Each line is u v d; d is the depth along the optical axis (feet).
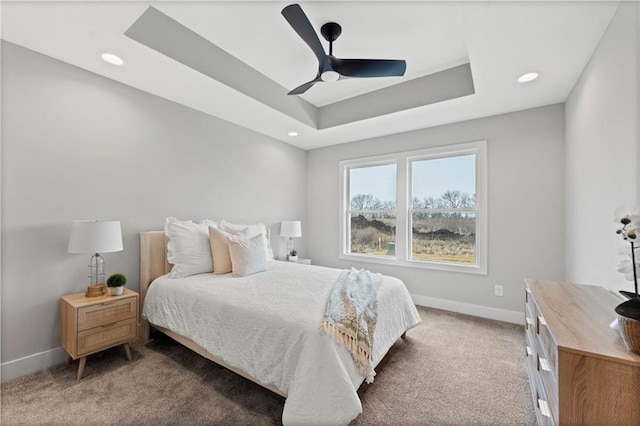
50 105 6.93
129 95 8.44
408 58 8.61
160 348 7.91
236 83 8.73
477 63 6.90
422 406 5.60
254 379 5.53
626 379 2.87
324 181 15.14
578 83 7.66
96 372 6.67
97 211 7.77
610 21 5.42
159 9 6.51
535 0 4.94
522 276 9.95
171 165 9.55
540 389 4.63
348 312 5.65
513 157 10.10
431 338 8.71
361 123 11.45
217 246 8.91
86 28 5.90
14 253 6.42
